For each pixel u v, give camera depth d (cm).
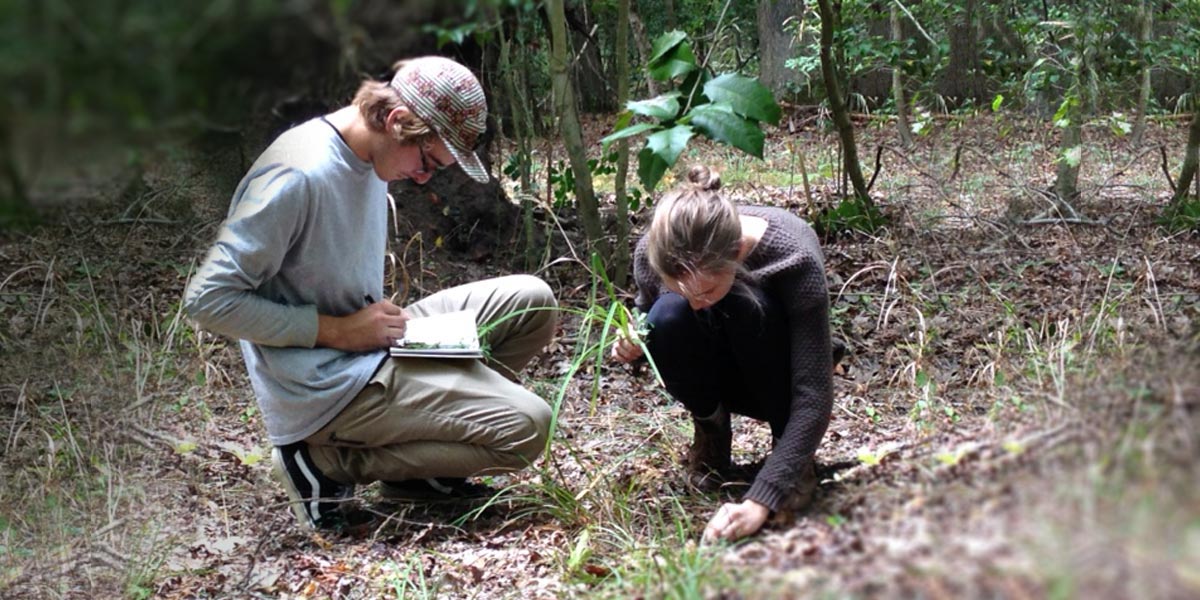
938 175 665
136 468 366
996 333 421
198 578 302
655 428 381
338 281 313
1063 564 107
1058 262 500
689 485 329
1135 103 883
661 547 262
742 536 256
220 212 491
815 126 923
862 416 379
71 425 382
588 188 493
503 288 355
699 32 1132
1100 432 136
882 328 450
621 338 315
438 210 548
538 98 690
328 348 318
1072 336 385
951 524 129
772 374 295
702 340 302
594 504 318
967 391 379
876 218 562
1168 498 108
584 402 414
